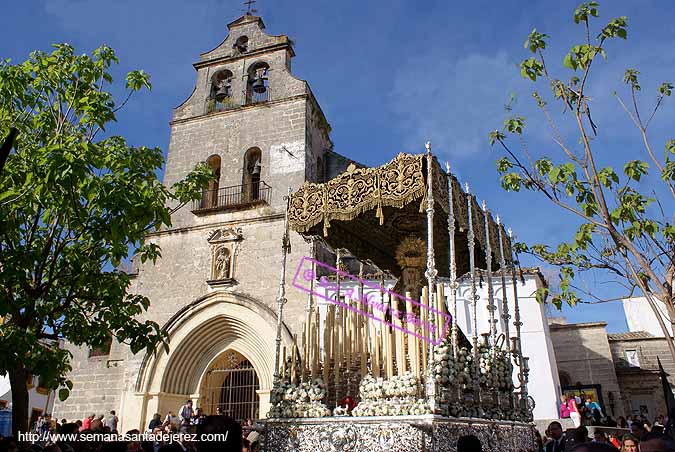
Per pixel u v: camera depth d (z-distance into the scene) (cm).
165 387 2420
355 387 1029
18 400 1010
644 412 2931
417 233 1251
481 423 927
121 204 971
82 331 1128
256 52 3031
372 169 1049
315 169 2828
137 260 2802
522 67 927
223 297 2480
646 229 811
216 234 2622
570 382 2988
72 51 1200
